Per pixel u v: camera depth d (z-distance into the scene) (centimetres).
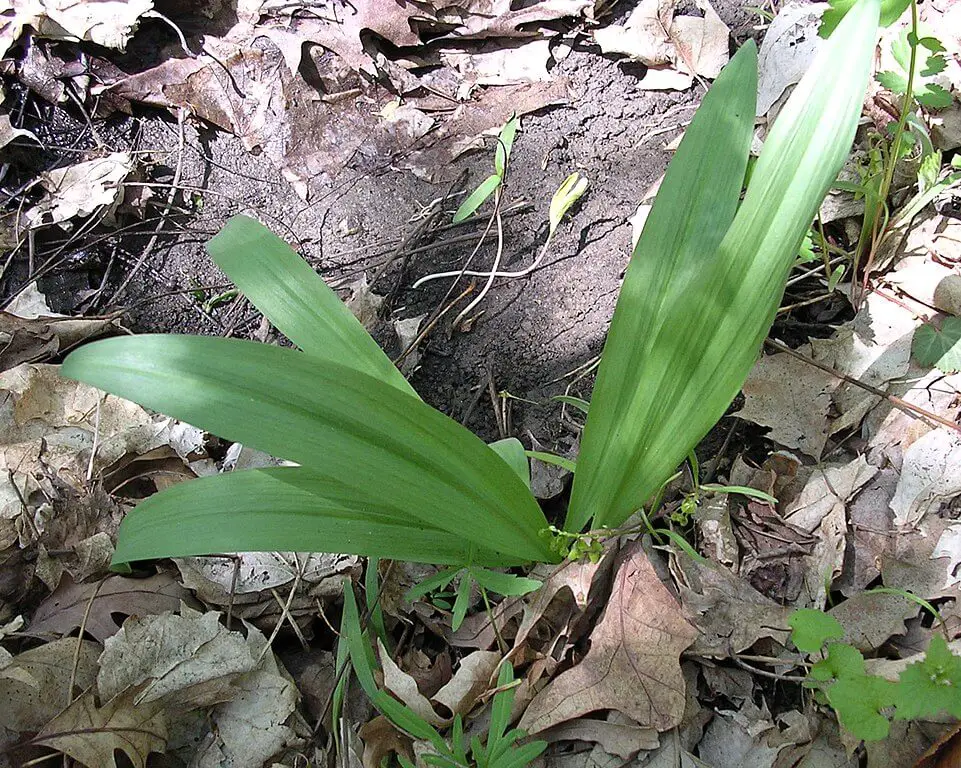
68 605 35
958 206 43
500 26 52
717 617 34
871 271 42
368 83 51
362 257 46
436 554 30
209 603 35
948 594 34
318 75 50
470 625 35
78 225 47
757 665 34
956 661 27
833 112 26
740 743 32
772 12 51
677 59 51
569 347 43
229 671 33
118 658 32
